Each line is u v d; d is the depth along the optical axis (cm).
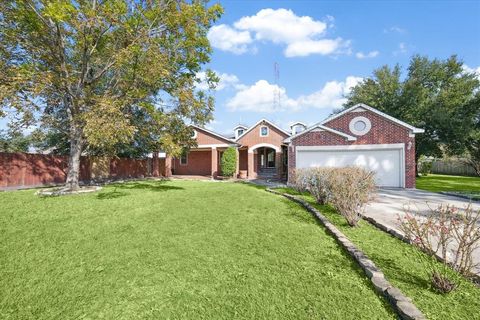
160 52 1147
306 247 465
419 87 2473
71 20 949
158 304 300
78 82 1173
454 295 306
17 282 351
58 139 2080
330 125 1641
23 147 2245
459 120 2239
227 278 355
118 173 2127
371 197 716
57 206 822
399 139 1524
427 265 381
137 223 627
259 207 817
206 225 609
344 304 293
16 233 545
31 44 1081
